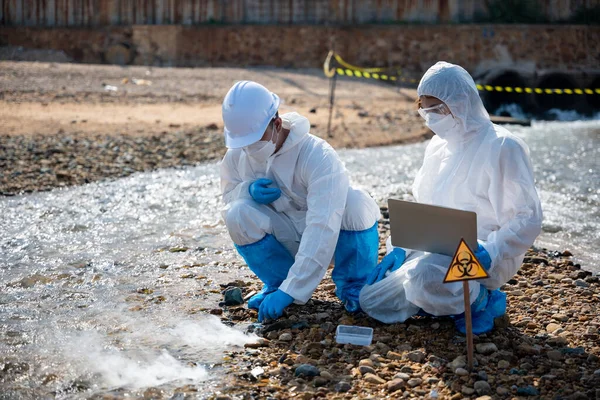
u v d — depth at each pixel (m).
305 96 22.39
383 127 16.14
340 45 30.91
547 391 3.90
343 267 4.94
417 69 30.42
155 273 5.95
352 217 4.77
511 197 4.35
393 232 4.36
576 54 29.62
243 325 4.82
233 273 5.95
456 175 4.49
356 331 4.56
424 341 4.50
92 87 21.22
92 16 33.75
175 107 18.42
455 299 4.44
